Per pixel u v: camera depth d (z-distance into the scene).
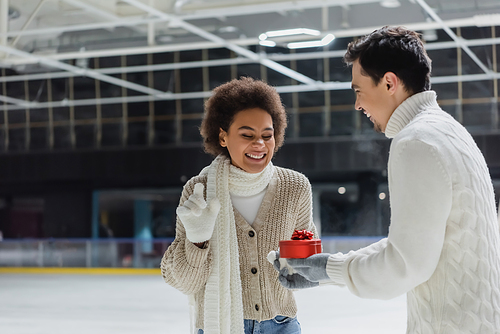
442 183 1.48
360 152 20.39
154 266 16.62
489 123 19.48
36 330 7.98
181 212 1.90
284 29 10.11
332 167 20.66
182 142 22.50
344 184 22.48
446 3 8.84
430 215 1.48
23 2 9.02
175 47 11.48
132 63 22.08
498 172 19.48
